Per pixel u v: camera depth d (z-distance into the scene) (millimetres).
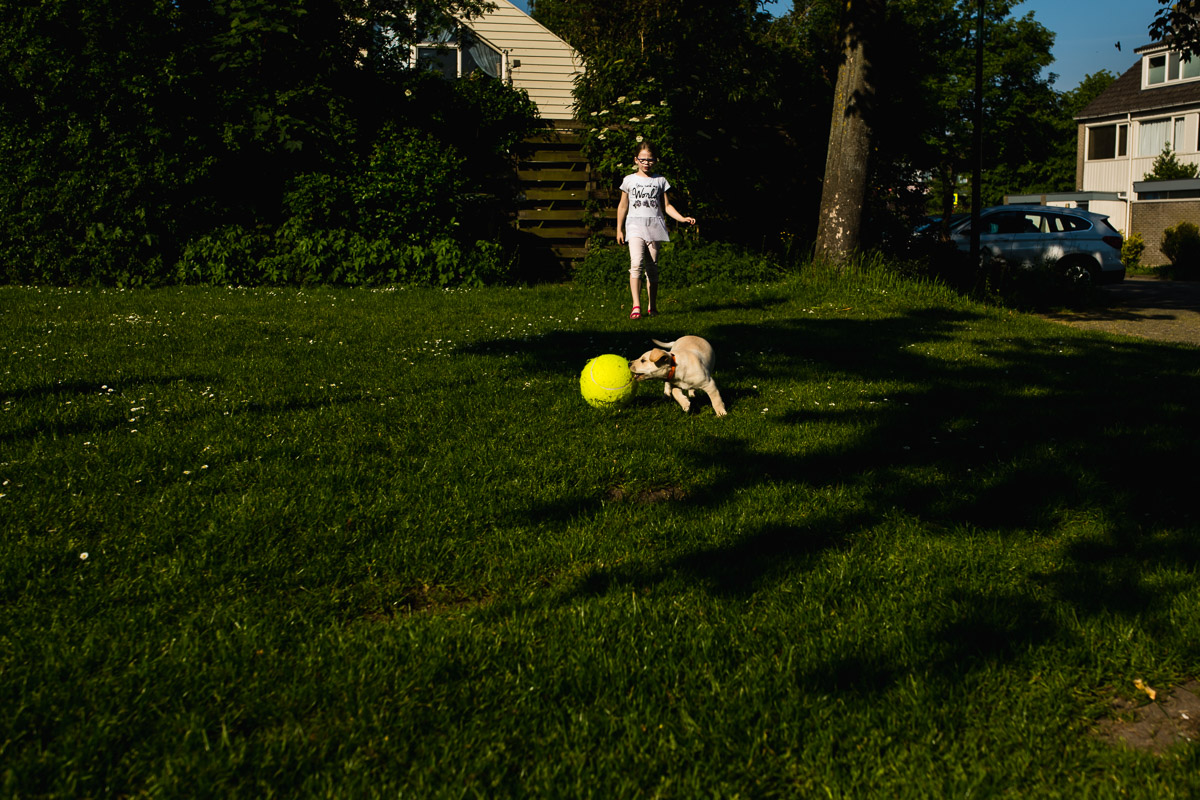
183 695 2377
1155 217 28078
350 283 12281
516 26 20062
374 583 3092
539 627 2797
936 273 12508
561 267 14414
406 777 2098
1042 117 40000
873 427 5055
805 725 2305
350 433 4723
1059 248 17438
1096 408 5535
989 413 5426
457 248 12438
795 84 14492
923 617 2875
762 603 2973
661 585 3076
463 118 14227
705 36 13984
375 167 12461
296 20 12570
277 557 3211
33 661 2512
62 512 3518
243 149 12312
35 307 9203
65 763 2078
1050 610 2918
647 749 2217
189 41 12250
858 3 11398
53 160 11844
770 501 3898
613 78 13688
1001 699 2432
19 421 4723
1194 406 5605
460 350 7219
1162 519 3725
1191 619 2820
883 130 13992
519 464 4277
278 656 2592
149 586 2975
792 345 7672
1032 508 3832
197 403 5262
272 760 2125
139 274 12062
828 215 11922
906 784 2082
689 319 9102
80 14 11516
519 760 2178
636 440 4723
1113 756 2209
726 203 14211
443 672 2523
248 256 12141
